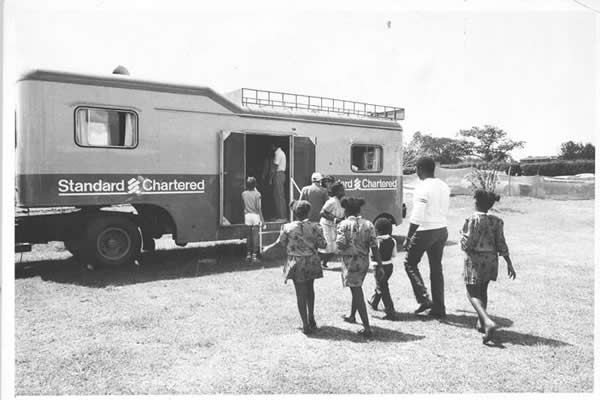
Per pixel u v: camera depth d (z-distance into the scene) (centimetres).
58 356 392
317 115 905
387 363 386
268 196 979
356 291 440
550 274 725
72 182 644
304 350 410
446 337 442
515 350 413
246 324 473
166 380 354
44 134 623
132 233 715
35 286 612
